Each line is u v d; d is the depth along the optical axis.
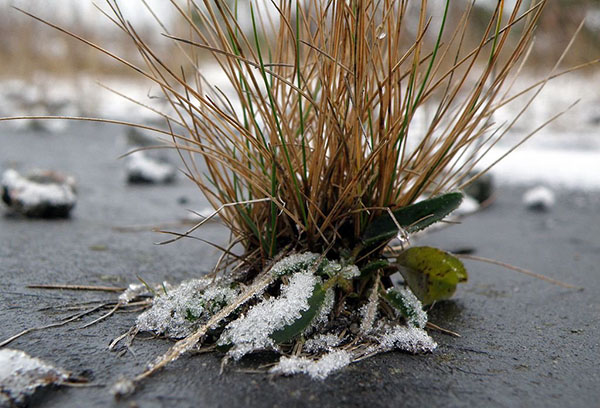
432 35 0.51
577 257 0.30
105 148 0.70
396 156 0.20
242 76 0.21
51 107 1.00
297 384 0.18
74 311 0.21
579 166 0.58
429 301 0.22
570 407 0.17
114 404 0.17
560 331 0.21
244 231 0.22
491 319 0.22
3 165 0.54
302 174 0.21
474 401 0.17
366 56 0.20
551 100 0.86
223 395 0.17
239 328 0.19
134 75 1.12
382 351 0.19
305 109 0.23
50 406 0.17
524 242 0.33
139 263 0.27
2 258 0.26
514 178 0.54
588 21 0.85
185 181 0.50
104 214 0.36
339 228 0.21
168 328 0.20
